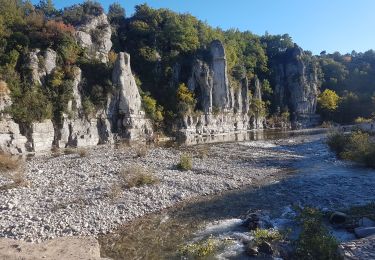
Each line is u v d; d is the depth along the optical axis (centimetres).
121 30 11400
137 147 5078
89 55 7850
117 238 1647
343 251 1242
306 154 4447
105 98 6906
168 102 9531
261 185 2722
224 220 1888
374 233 1480
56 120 5912
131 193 2289
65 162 3484
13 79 5731
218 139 7369
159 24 11756
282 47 16875
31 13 8688
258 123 12700
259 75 15262
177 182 2620
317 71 16462
